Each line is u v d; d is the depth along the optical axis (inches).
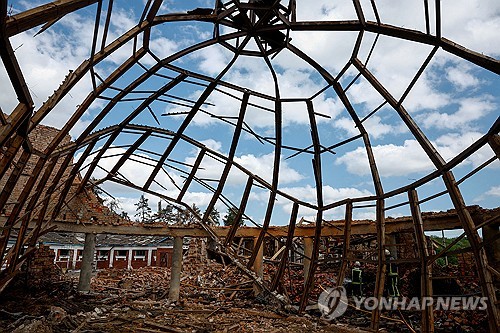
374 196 388.5
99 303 487.2
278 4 272.2
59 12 165.9
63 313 372.8
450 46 243.9
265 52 338.6
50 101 224.7
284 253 498.9
